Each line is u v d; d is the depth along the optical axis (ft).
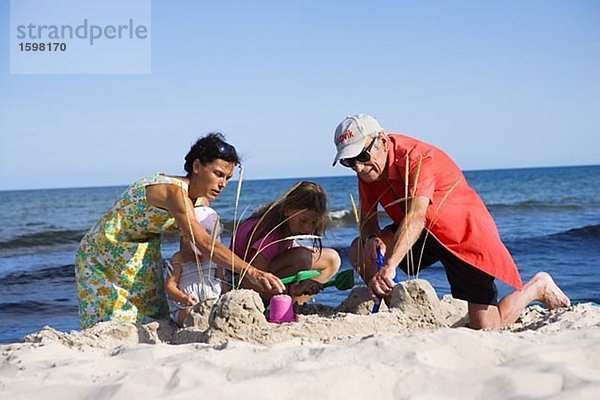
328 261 17.72
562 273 35.86
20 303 32.68
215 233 14.69
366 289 15.92
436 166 15.03
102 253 15.44
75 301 33.17
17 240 70.90
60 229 80.07
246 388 8.52
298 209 16.26
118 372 9.75
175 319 15.52
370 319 13.26
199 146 15.14
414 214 14.14
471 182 167.43
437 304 14.01
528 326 14.34
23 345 12.14
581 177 172.14
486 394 8.50
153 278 15.71
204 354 10.17
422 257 16.03
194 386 8.80
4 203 128.36
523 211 92.32
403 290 13.89
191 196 15.55
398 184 14.90
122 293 15.38
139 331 14.33
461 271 14.79
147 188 14.99
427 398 8.39
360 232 16.11
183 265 15.81
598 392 8.19
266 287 14.28
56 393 8.91
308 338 12.43
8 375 10.24
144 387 8.81
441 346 9.90
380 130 14.85
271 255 16.39
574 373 8.83
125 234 15.43
